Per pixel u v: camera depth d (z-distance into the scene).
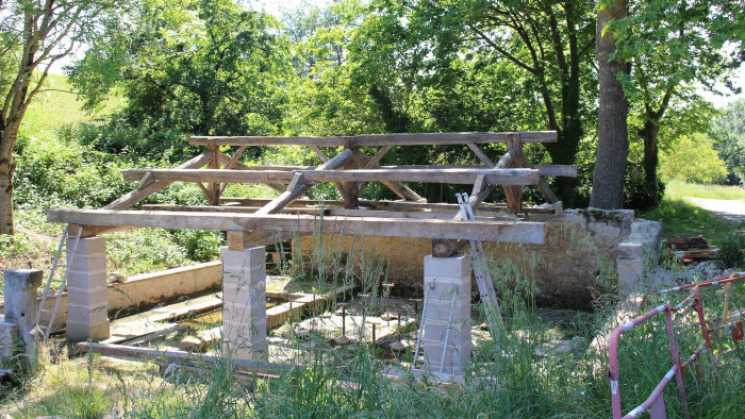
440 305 6.84
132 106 28.97
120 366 7.11
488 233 6.61
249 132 30.89
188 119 28.56
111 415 4.36
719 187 41.44
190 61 29.75
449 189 20.88
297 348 3.72
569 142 21.12
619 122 15.52
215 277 13.34
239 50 30.28
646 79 18.38
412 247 12.70
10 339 6.70
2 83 12.55
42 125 22.31
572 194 21.33
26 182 15.91
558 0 19.61
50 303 9.87
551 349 4.11
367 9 23.97
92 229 9.25
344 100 23.98
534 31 20.97
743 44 12.90
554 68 20.95
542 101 22.95
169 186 18.16
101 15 11.83
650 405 2.93
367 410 3.24
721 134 30.11
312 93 26.17
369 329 9.16
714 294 5.41
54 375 6.19
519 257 11.59
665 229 18.89
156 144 23.88
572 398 3.52
